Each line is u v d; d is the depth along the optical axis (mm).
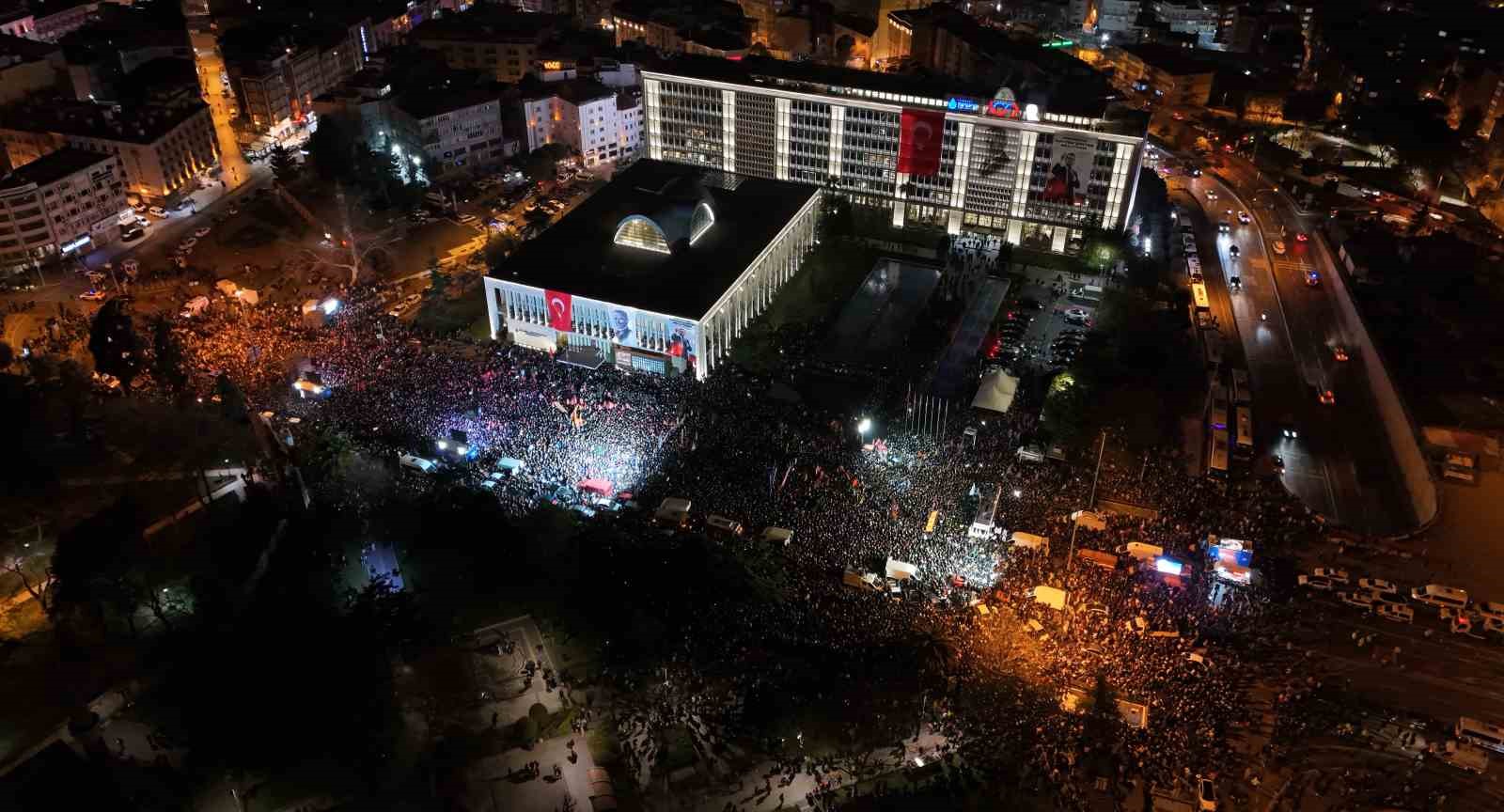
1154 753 130125
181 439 180000
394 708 141625
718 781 131125
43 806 122250
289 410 198000
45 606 143125
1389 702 139375
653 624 150375
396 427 192875
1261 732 133625
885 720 136250
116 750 131375
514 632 153625
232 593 153000
